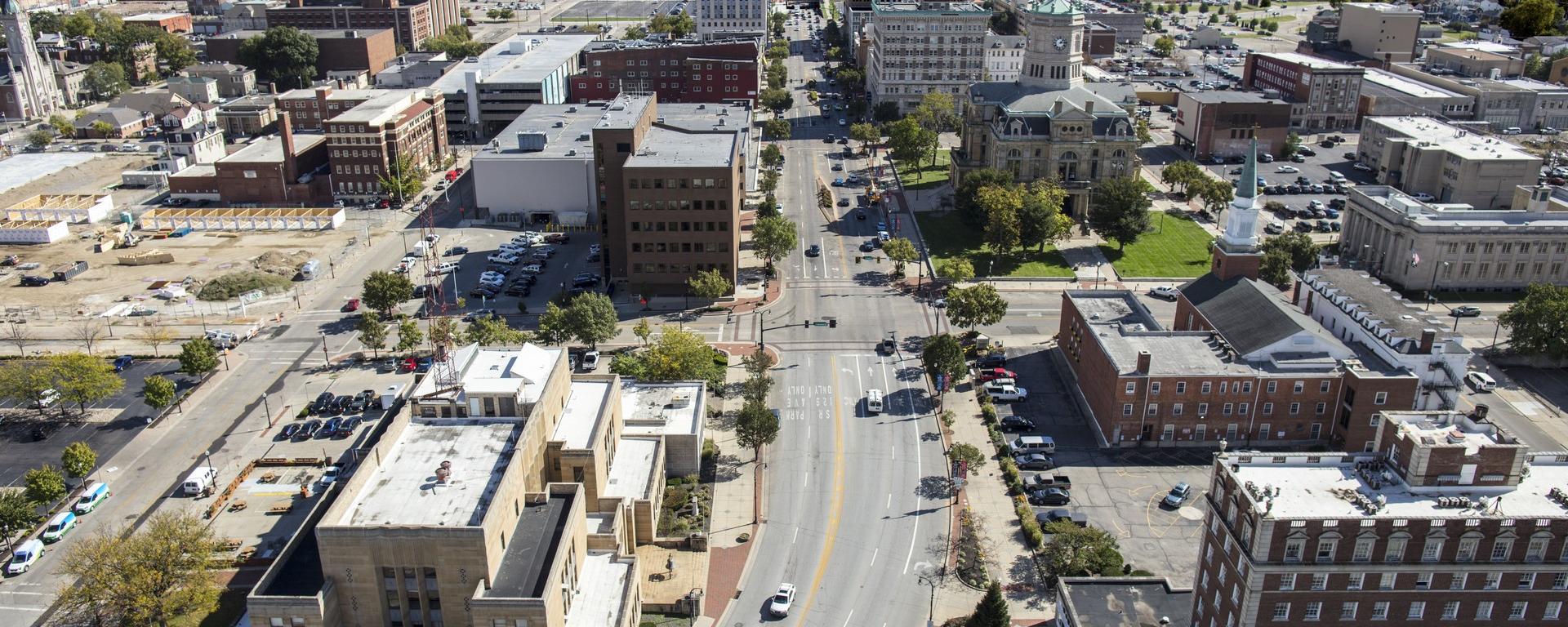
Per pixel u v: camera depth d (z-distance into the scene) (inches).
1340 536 3661.4
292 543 4224.9
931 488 5674.2
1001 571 4963.1
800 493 5629.9
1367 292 6712.6
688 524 5315.0
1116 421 6033.5
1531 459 4114.2
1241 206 6899.6
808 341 7603.4
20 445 6136.8
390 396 6505.9
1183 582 4808.1
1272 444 6077.8
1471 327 7864.2
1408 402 5787.4
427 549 3880.4
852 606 4751.5
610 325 7199.8
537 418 4776.1
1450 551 3698.3
